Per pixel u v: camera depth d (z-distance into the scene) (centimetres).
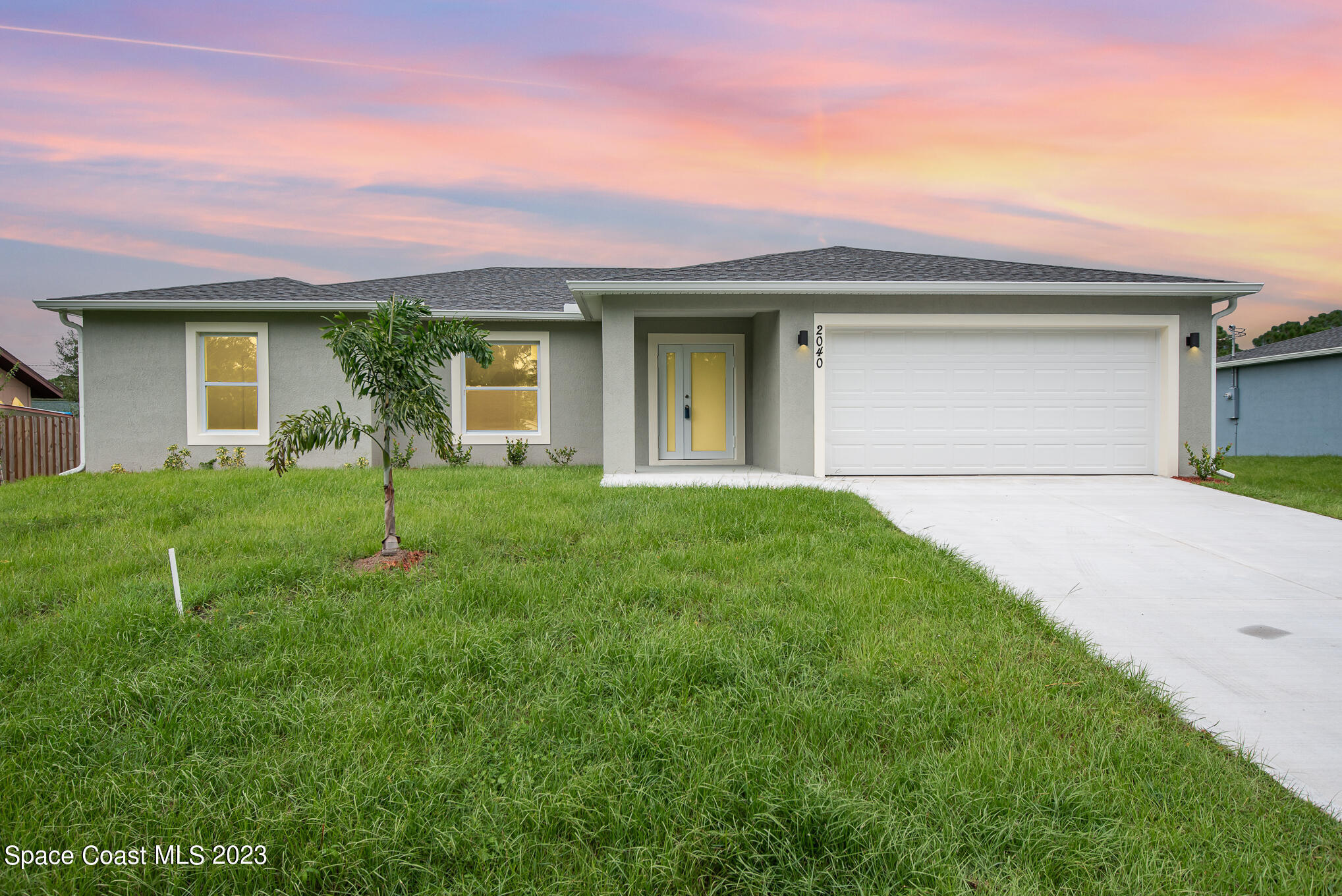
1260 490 894
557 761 251
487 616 404
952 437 1026
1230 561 570
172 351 1183
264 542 568
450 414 1259
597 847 214
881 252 1331
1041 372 1029
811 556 542
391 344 539
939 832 211
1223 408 2114
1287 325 3844
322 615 400
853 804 216
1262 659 369
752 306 1005
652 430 1252
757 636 364
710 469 1149
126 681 310
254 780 240
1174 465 1017
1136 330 1030
